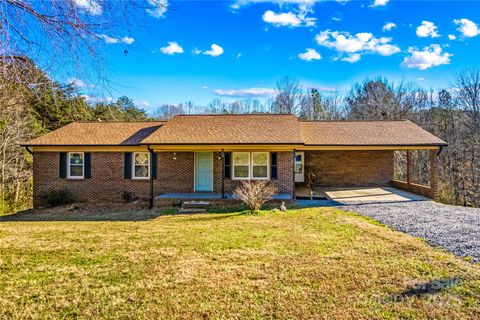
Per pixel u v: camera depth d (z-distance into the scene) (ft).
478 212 38.04
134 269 19.40
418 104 110.01
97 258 21.59
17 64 12.46
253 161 51.55
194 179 53.36
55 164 54.65
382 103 114.73
